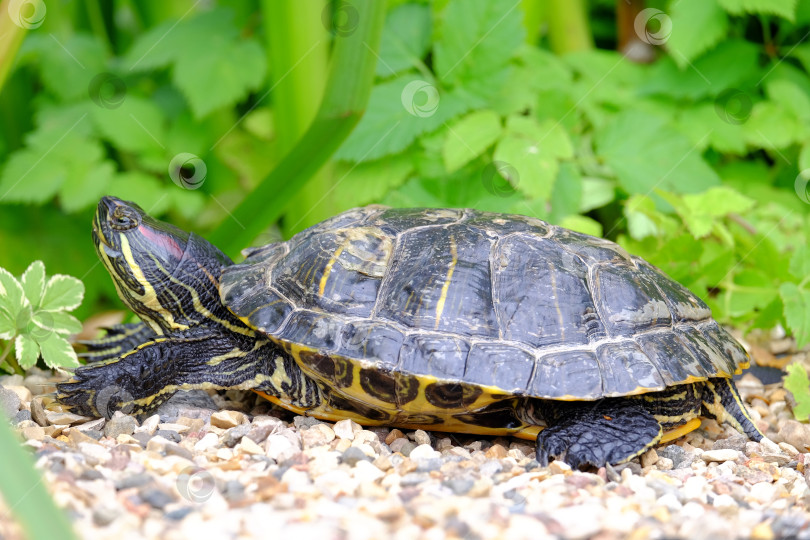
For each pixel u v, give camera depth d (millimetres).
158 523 1545
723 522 1712
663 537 1602
